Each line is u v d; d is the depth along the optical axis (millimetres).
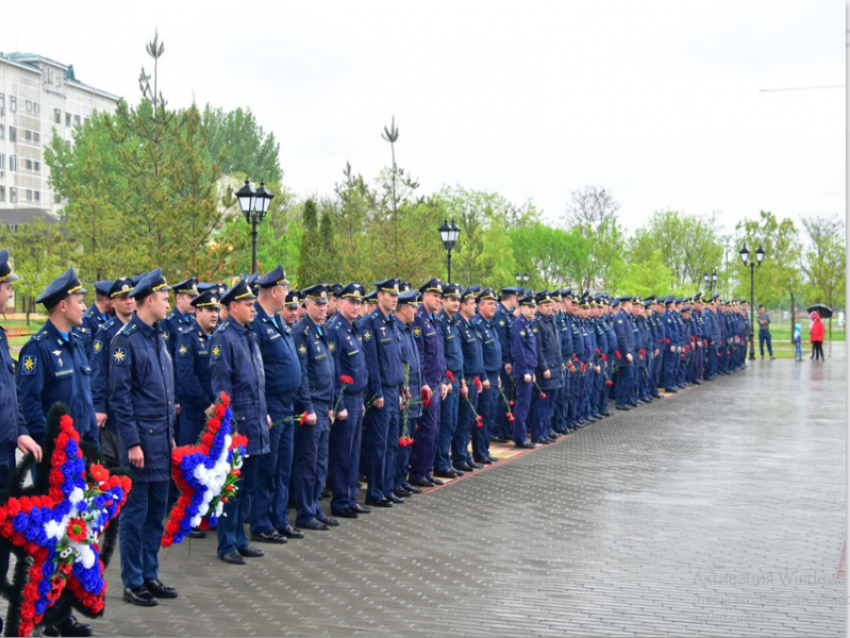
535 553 8055
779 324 79875
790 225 49406
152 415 6836
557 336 15539
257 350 8156
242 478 7914
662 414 19453
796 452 14094
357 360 9820
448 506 10227
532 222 57156
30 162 91688
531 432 15383
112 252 18484
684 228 55719
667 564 7699
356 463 9906
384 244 21719
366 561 7809
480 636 5895
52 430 5727
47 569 5531
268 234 36906
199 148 18391
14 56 93500
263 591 6914
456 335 12375
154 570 6836
